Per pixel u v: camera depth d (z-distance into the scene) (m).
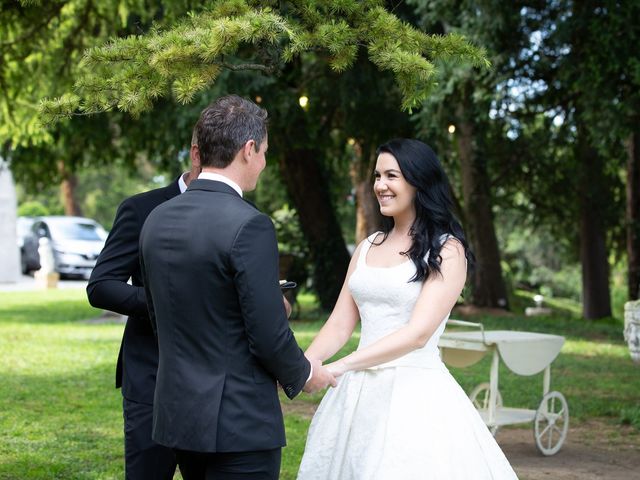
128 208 3.62
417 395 3.55
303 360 2.92
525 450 6.62
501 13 12.07
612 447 6.75
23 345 11.55
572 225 20.75
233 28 3.80
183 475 3.12
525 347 6.18
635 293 17.61
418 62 4.05
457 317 16.14
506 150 18.08
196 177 3.27
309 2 4.31
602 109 11.52
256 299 2.77
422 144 3.64
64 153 17.27
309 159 16.48
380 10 4.29
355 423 3.60
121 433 6.75
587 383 9.60
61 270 25.06
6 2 7.59
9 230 25.14
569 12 12.45
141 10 10.27
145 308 3.50
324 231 16.55
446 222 3.59
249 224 2.82
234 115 2.96
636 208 17.70
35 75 9.43
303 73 15.05
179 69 4.00
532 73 13.12
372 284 3.61
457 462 3.51
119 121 15.39
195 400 2.83
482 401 8.23
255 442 2.83
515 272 32.09
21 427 6.85
